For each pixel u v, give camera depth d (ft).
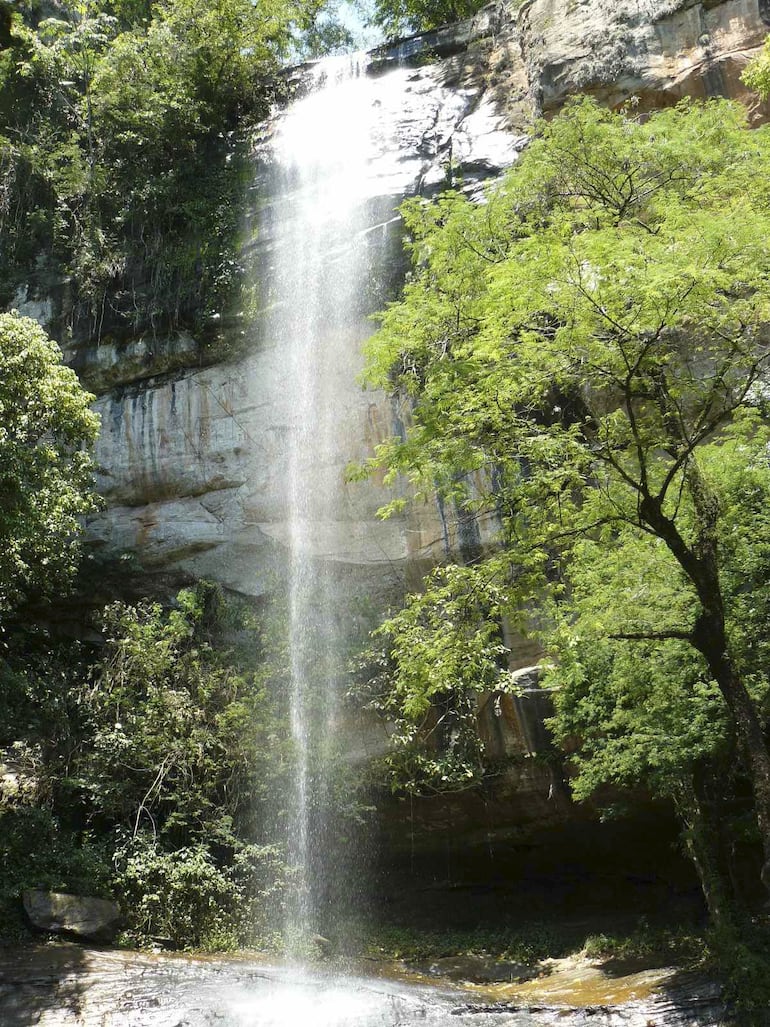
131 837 62.69
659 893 69.05
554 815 67.31
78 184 93.81
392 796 70.38
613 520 43.21
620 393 48.32
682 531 46.26
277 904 62.95
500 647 56.03
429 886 74.38
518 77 89.51
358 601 73.31
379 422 77.66
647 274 34.22
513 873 73.15
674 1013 44.60
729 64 74.33
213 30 96.84
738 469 46.32
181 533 81.35
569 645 47.16
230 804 66.49
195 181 92.84
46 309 89.97
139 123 93.76
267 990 48.96
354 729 69.77
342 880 68.23
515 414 41.29
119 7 112.68
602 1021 44.65
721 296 36.35
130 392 85.76
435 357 41.42
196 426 83.10
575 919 68.18
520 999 48.88
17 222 93.66
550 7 86.84
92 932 54.75
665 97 76.69
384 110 92.02
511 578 44.21
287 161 91.45
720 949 47.62
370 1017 45.09
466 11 110.42
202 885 59.67
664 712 48.93
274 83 100.83
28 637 80.02
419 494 44.65
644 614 46.32
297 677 70.59
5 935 52.70
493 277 40.29
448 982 54.95
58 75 99.96
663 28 78.23
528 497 43.04
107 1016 44.24
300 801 66.69
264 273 85.25
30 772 65.36
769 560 45.60
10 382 58.29
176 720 66.64
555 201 46.52
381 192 84.12
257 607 78.23
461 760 65.62
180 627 70.49
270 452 80.79
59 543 65.36
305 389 81.00
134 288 88.89
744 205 38.45
